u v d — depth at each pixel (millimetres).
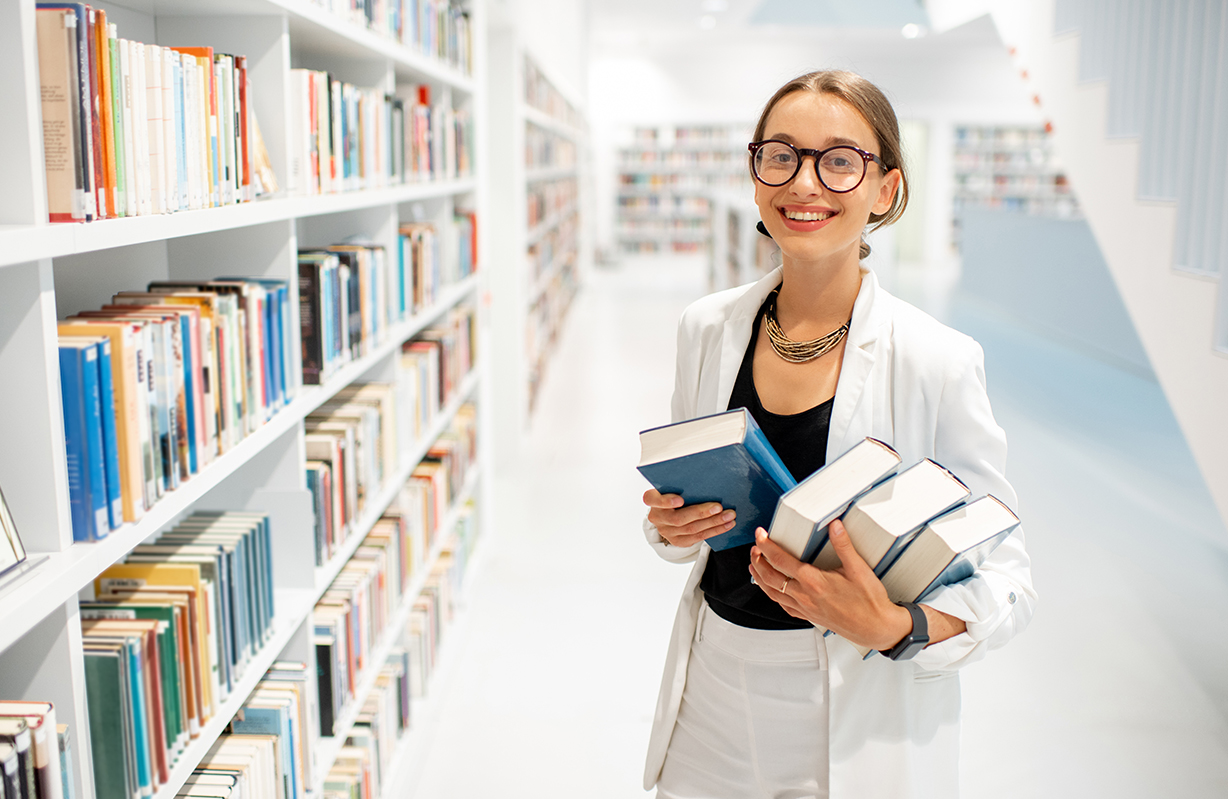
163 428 1306
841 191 1144
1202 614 3410
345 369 2125
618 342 8953
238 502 1864
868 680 1218
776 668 1255
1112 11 4301
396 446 2600
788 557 1071
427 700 2699
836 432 1229
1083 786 2439
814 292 1255
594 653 3131
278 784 1664
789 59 15883
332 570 1967
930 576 1072
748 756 1287
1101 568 3811
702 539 1189
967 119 15922
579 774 2480
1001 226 10453
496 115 5086
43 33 1069
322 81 2021
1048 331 9219
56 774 993
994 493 1195
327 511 2004
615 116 16406
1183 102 3465
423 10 2926
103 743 1167
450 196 3316
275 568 1873
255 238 1812
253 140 1657
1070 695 2875
